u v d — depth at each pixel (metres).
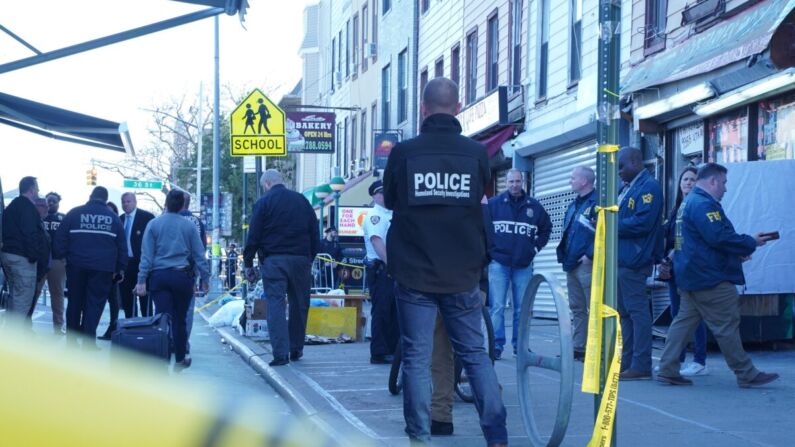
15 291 11.39
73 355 1.08
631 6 14.68
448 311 5.15
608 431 4.46
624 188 8.34
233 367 10.45
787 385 7.87
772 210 9.96
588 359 4.55
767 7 10.30
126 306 13.06
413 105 28.47
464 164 5.09
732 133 12.11
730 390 7.64
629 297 8.23
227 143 53.34
